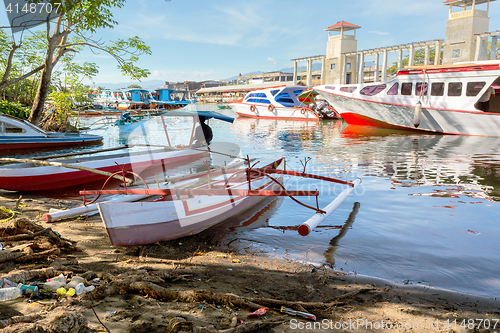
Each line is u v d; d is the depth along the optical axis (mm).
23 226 4586
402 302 3369
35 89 20219
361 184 8094
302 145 14961
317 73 72750
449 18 35250
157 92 53344
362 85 21375
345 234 5230
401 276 3953
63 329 2340
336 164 10578
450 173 9164
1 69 18172
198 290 3242
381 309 3229
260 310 3066
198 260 4410
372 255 4512
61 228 5379
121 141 18125
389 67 63938
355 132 20109
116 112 37219
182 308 3045
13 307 2812
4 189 7973
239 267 4203
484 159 11133
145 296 3246
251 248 4863
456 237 5023
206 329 2561
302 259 4453
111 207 4531
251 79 104312
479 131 17625
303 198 7238
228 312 3023
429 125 19203
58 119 19172
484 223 5539
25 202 6984
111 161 9141
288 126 24609
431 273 4008
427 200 6793
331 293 3551
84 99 20781
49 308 2787
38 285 3213
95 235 5160
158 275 3693
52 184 8281
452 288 3674
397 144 14969
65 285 3281
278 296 3463
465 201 6699
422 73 18781
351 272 4070
